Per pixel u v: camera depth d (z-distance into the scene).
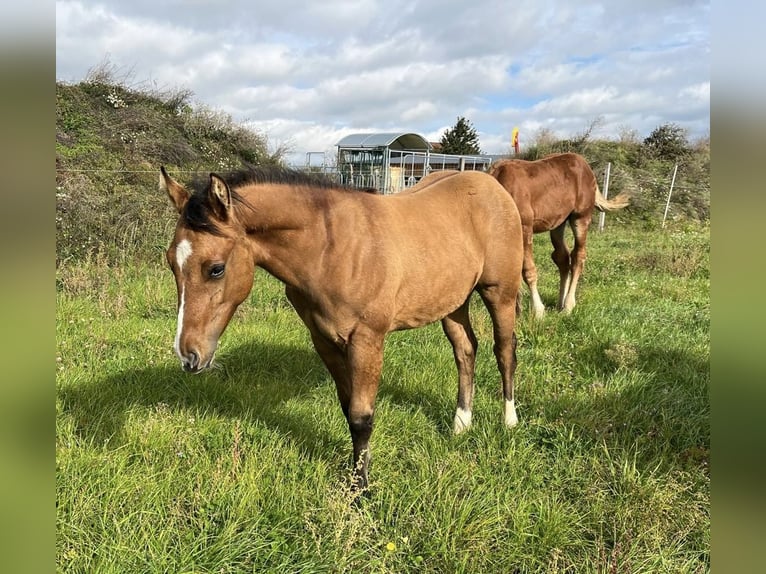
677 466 3.12
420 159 25.80
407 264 3.00
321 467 3.06
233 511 2.64
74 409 3.42
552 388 4.31
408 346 5.11
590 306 6.35
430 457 3.23
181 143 12.48
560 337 5.48
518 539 2.60
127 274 6.92
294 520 2.65
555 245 6.86
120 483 2.71
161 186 2.71
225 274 2.52
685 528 2.70
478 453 3.33
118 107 12.32
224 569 2.37
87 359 4.36
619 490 2.98
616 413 3.73
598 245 11.67
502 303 3.76
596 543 2.61
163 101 13.96
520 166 6.46
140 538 2.45
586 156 19.48
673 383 4.27
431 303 3.21
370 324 2.85
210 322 2.51
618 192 16.62
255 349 4.73
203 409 3.66
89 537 2.42
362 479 2.94
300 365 4.57
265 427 3.44
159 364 4.29
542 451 3.39
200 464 3.00
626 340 5.04
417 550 2.56
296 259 2.78
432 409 3.98
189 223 2.44
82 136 10.52
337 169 20.23
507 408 3.76
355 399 2.89
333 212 2.81
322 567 2.38
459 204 3.49
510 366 3.77
